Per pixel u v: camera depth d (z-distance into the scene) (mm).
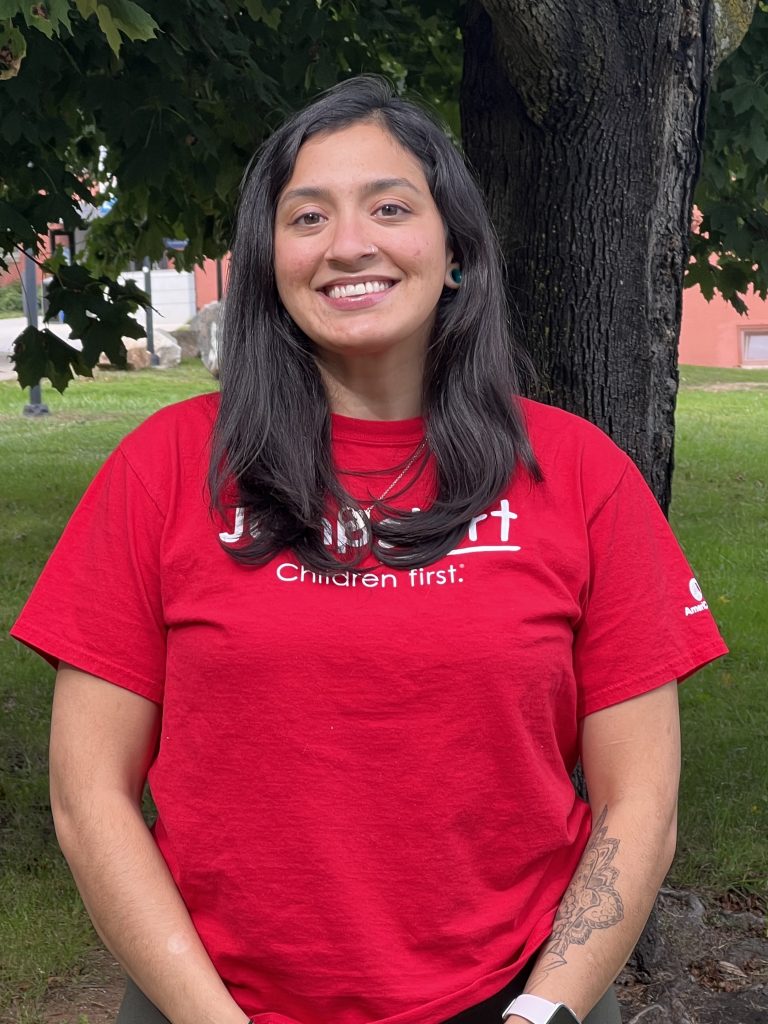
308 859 1484
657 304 3135
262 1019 1519
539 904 1596
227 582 1537
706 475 11453
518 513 1606
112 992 3480
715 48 3119
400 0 5473
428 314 1662
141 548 1581
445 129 1796
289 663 1483
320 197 1647
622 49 2932
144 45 4617
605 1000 1662
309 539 1537
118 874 1521
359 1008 1507
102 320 5129
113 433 13789
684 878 4070
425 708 1488
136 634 1581
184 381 18906
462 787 1496
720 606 7137
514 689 1505
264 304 1695
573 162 3020
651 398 3172
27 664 6074
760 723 5371
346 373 1702
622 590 1632
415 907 1500
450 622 1504
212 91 5086
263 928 1504
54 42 4453
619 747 1637
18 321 23672
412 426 1652
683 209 3123
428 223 1667
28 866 4137
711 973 3574
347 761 1486
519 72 2943
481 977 1516
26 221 4801
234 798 1504
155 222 6277
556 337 3107
